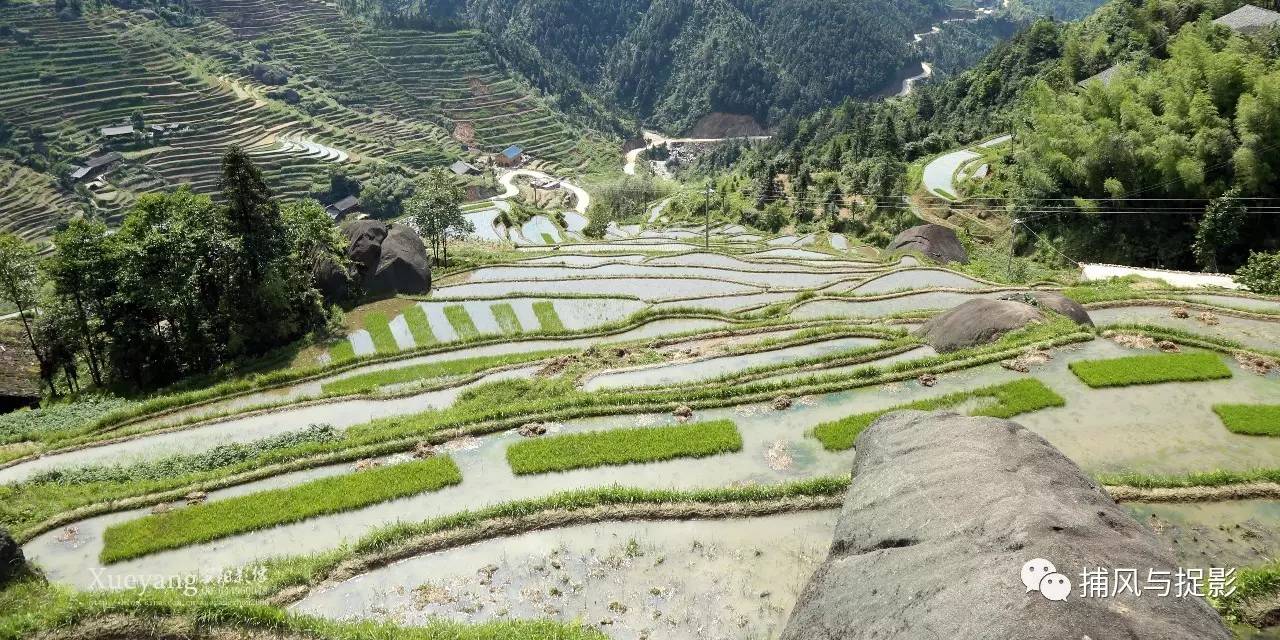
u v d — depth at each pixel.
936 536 12.78
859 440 18.19
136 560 18.05
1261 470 18.88
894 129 110.88
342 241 53.66
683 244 76.00
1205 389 23.75
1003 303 29.84
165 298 40.72
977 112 116.75
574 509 18.69
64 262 40.44
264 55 179.62
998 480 13.73
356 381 34.97
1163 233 56.44
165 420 30.38
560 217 108.31
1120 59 87.31
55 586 16.86
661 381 27.81
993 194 75.38
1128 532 12.30
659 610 15.31
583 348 35.41
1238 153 50.31
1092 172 59.69
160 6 178.00
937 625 10.59
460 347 38.75
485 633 13.93
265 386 34.78
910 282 47.47
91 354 43.88
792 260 60.41
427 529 18.00
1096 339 27.58
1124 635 9.54
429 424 24.19
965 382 25.05
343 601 16.00
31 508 20.58
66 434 29.27
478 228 98.00
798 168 112.56
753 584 16.05
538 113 198.12
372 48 196.00
